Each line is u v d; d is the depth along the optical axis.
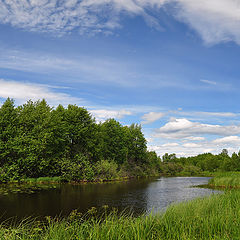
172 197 21.91
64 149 38.47
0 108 32.59
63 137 38.59
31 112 35.50
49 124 35.41
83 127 43.66
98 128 52.16
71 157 40.09
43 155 34.72
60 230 6.84
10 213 13.94
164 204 18.14
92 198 20.53
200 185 34.88
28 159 31.31
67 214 13.97
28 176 34.31
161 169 82.50
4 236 6.45
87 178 37.69
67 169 35.84
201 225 7.34
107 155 54.53
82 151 42.53
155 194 24.06
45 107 39.88
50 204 16.95
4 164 31.03
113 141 56.28
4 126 31.91
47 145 35.03
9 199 18.50
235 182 31.97
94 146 44.84
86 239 6.28
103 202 18.72
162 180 47.06
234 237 6.00
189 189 29.23
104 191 25.92
